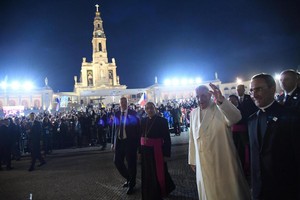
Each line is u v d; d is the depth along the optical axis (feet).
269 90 9.17
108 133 55.52
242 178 11.24
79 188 23.85
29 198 22.03
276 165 8.57
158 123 18.60
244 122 21.85
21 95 170.50
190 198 18.70
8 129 38.24
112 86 255.09
